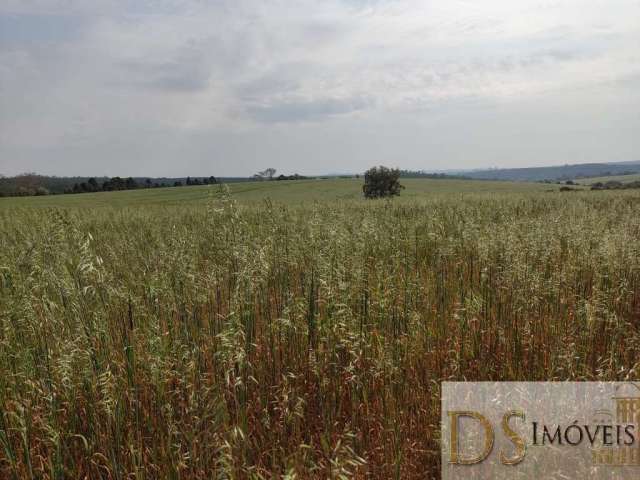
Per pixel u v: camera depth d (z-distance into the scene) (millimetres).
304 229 7953
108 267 6762
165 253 5684
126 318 4781
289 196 62812
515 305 5250
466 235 8023
